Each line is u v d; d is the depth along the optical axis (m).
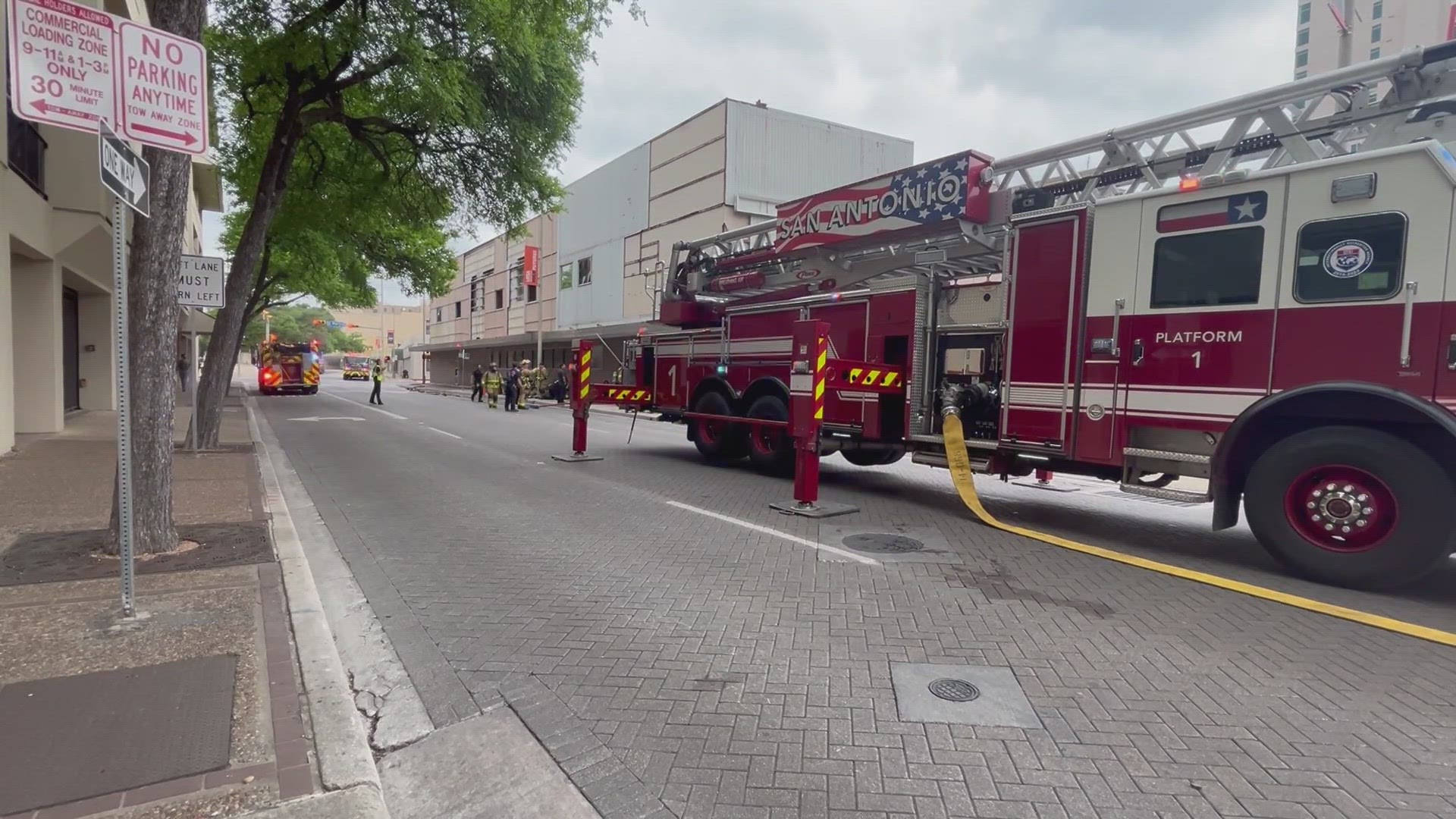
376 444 14.97
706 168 26.83
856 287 10.55
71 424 15.52
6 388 10.80
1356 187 5.57
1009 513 8.58
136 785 2.70
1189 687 3.85
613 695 3.75
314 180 16.70
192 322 12.78
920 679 3.92
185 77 4.53
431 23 12.04
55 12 3.94
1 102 10.41
